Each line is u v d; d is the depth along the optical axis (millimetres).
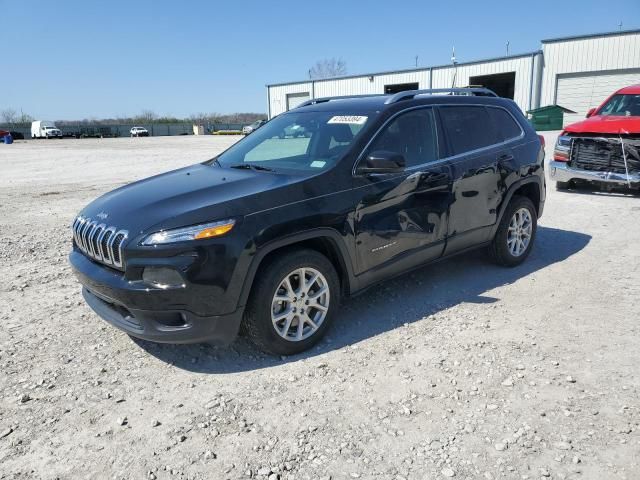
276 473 2502
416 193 4203
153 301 3162
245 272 3295
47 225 7996
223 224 3240
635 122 8500
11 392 3256
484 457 2574
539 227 7086
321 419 2916
